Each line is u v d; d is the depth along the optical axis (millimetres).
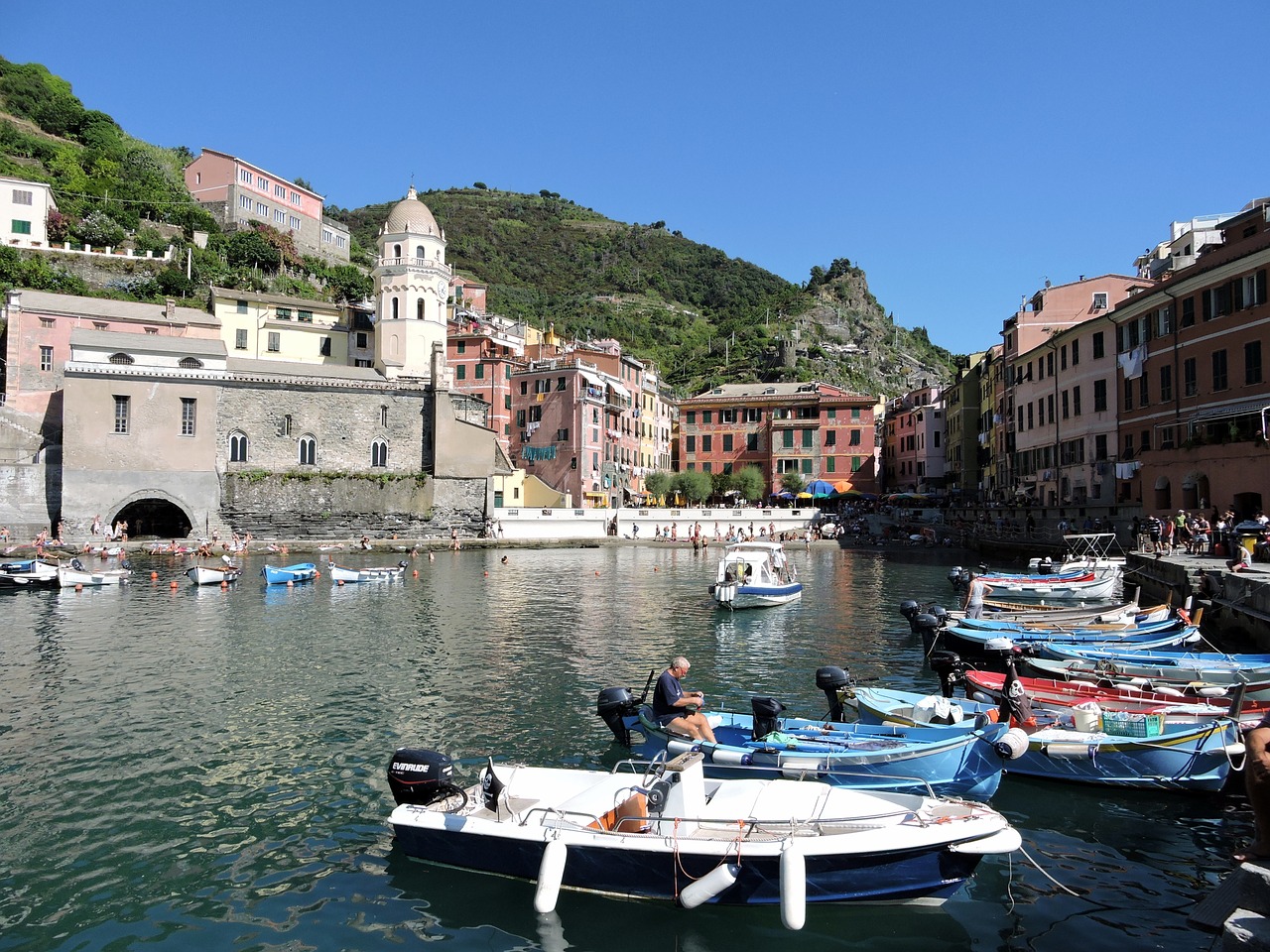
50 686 22625
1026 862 12430
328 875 12031
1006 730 13531
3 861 12477
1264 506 38812
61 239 91938
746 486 93875
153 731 18672
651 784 11875
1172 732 15398
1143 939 10383
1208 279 44250
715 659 26547
